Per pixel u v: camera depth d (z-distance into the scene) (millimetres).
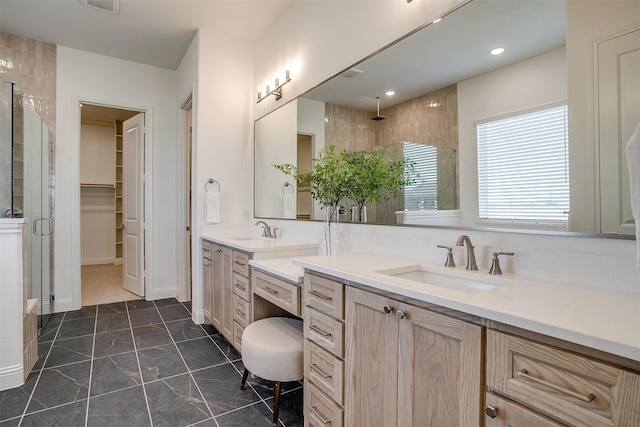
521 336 803
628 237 1060
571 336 704
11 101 2713
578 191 1171
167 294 4086
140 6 2836
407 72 1802
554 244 1238
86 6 2822
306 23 2625
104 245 6316
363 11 2082
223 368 2314
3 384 2010
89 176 6129
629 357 620
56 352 2531
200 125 3242
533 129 1297
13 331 2053
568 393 717
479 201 1484
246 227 3494
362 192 2092
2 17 2980
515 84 1354
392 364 1149
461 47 1551
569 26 1199
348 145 2191
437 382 1001
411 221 1785
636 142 847
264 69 3291
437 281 1510
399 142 1854
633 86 1049
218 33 3309
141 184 4031
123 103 3830
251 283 2238
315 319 1543
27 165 2928
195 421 1731
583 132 1159
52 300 3467
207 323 3162
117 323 3186
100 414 1776
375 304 1216
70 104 3551
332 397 1428
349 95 2191
